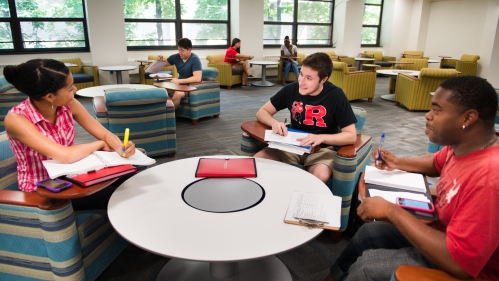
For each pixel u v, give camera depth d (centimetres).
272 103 210
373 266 107
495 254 90
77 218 131
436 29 1005
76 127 400
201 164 155
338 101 185
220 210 116
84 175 117
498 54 420
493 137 92
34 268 125
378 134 397
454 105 90
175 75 669
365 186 126
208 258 92
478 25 900
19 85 123
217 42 794
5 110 356
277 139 173
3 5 566
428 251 88
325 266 167
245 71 738
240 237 101
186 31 749
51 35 614
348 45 941
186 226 107
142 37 707
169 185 136
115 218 111
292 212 114
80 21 630
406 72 589
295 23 884
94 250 137
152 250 95
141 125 290
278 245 98
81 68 629
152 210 116
